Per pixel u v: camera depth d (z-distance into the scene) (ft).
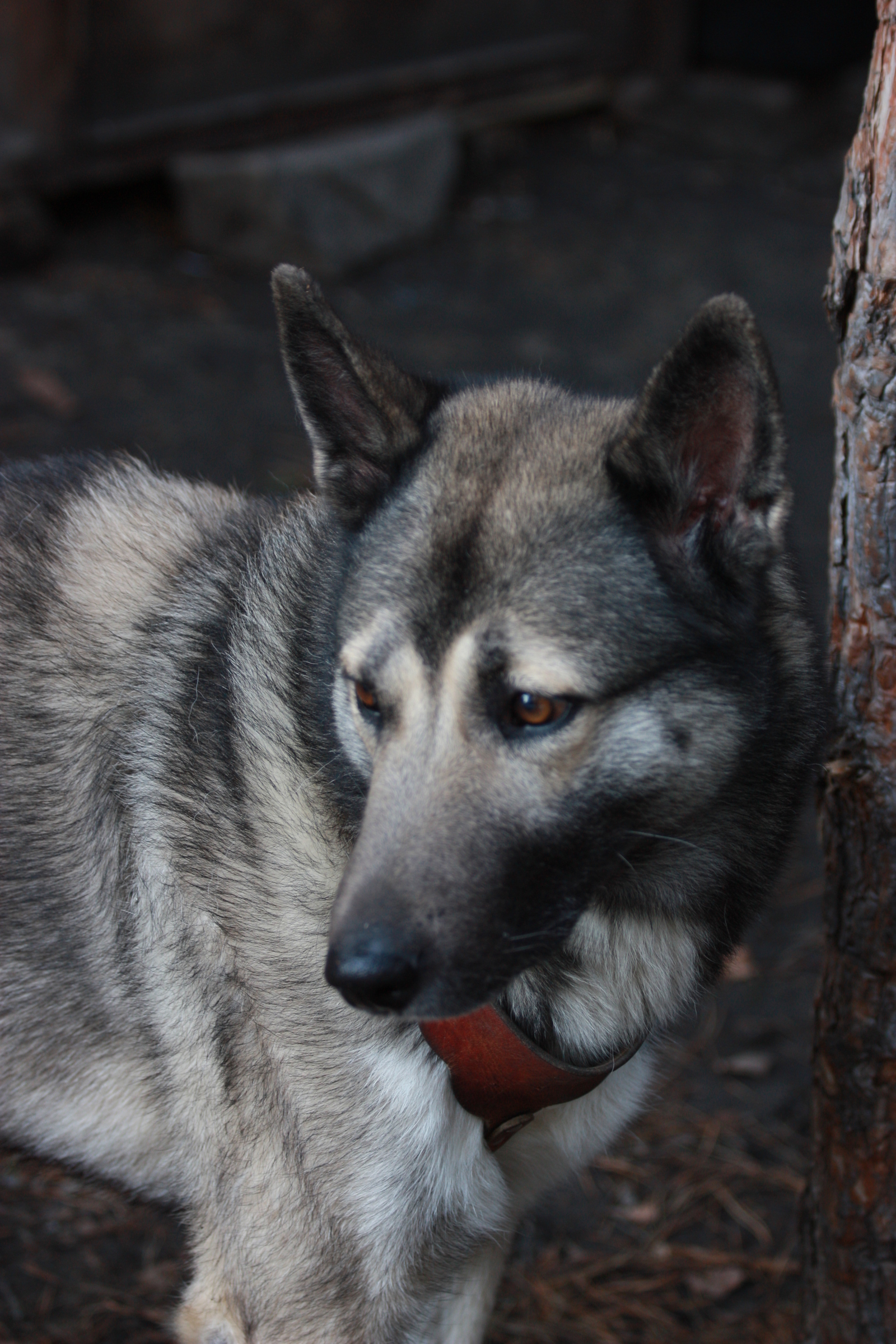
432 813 6.05
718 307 5.94
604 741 6.26
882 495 6.99
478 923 6.05
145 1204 8.26
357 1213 6.86
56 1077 7.92
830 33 33.19
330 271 25.58
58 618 7.89
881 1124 7.75
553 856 6.31
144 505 8.46
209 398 20.93
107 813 7.50
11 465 9.09
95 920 7.56
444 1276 7.53
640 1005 7.39
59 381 20.59
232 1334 7.28
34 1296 9.46
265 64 26.43
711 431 6.34
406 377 7.09
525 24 32.24
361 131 27.78
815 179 32.83
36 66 23.18
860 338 6.95
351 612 6.59
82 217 25.96
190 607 7.72
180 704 7.43
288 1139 6.91
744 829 7.09
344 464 7.00
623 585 6.29
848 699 7.41
